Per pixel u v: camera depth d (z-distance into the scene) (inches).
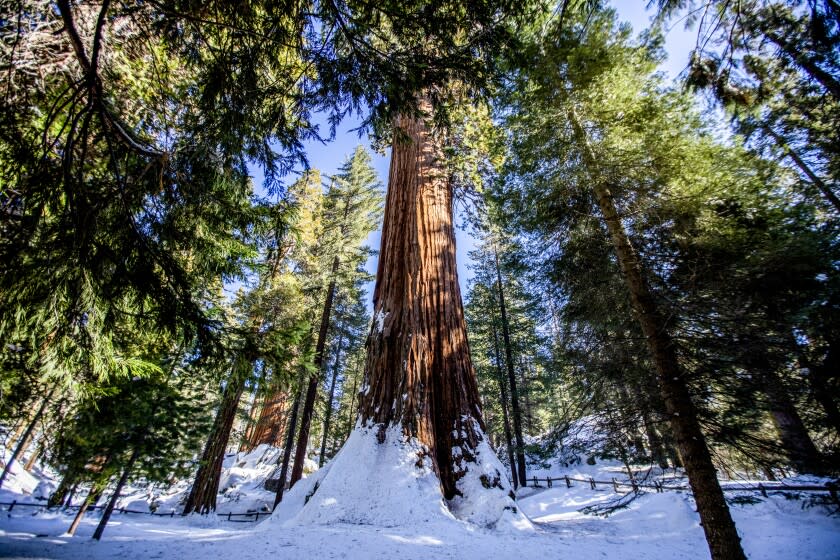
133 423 320.8
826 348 213.8
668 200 240.2
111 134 123.8
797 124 244.7
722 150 245.1
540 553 228.2
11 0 108.6
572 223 286.5
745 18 153.0
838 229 220.8
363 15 115.3
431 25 116.4
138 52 144.0
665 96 235.6
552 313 331.3
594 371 271.3
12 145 108.6
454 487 313.7
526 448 401.7
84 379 159.6
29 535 279.6
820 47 157.4
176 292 136.9
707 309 216.1
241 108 124.0
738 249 228.2
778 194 252.1
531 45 234.4
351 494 287.4
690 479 193.3
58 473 318.7
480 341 877.2
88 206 113.0
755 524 332.2
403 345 360.2
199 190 147.2
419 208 432.1
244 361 146.6
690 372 217.3
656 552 252.1
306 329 160.2
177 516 538.3
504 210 308.0
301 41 119.7
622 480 652.1
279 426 936.9
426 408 333.1
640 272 244.7
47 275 106.8
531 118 258.4
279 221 187.0
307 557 189.6
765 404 221.9
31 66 118.7
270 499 715.4
